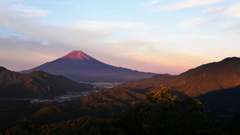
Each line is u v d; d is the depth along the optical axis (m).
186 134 28.66
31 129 32.72
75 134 31.12
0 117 130.38
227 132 30.08
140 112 28.56
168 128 28.73
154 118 28.75
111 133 28.08
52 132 33.97
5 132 47.38
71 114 144.50
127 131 28.22
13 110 146.00
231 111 92.50
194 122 29.48
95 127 29.91
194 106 29.19
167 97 30.33
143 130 27.77
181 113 29.95
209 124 30.78
